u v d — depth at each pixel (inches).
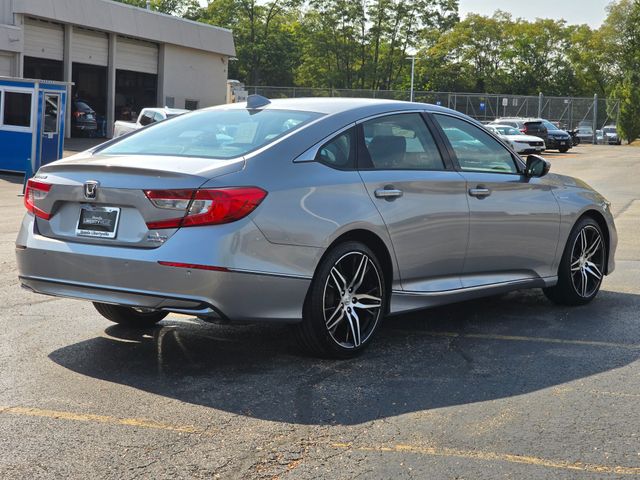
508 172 253.1
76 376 191.0
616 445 153.1
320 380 190.1
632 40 2950.3
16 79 845.2
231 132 209.3
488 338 231.3
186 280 179.0
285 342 224.5
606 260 287.3
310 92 2652.6
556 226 261.9
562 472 140.6
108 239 189.0
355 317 206.7
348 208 200.7
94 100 1656.0
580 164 1289.4
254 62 3809.1
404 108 229.0
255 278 183.8
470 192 233.9
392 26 3895.2
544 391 184.4
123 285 185.0
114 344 219.6
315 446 151.1
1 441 151.6
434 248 224.5
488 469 141.4
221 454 146.9
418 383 188.9
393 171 216.4
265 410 169.8
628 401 178.4
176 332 234.5
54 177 198.7
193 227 180.4
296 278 190.4
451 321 252.4
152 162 192.1
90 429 158.1
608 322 253.0
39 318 247.6
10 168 860.6
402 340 228.2
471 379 192.5
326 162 202.7
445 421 164.7
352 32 3858.3
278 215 187.2
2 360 203.0
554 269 266.1
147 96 1795.0
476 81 4040.4
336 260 198.7
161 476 137.3
